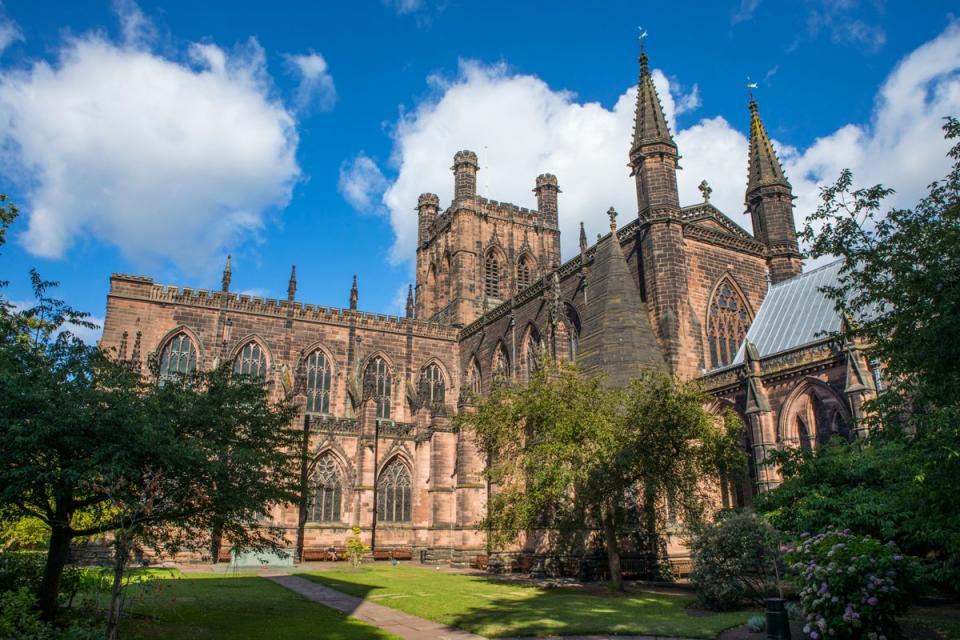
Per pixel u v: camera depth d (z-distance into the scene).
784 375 55.91
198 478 31.45
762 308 73.19
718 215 81.69
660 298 70.88
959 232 23.88
